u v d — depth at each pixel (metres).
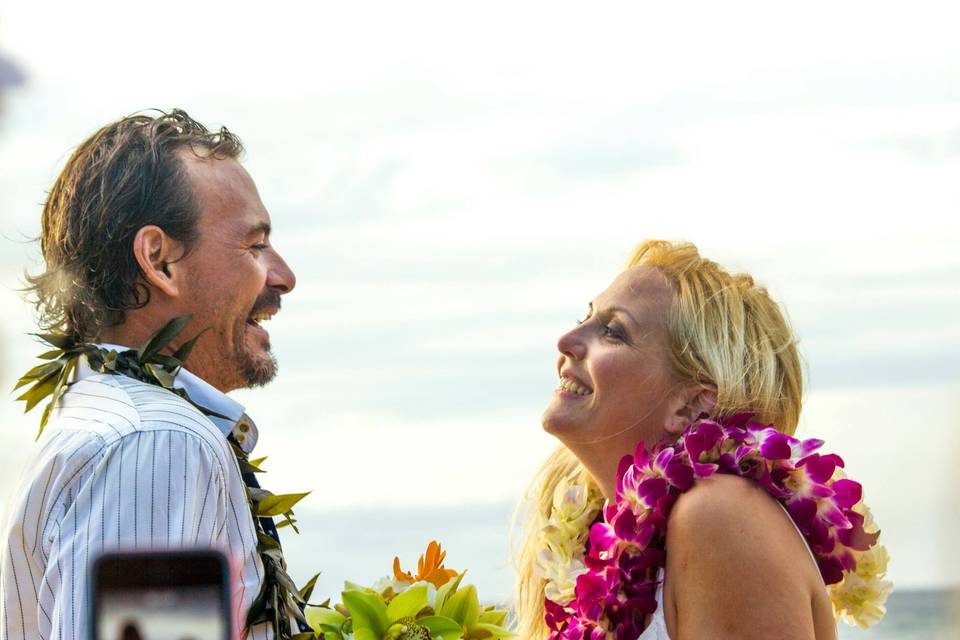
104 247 2.23
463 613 2.46
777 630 2.06
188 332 2.28
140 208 2.23
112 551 0.80
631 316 2.51
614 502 2.58
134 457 1.95
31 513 1.99
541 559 2.69
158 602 0.80
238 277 2.31
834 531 2.27
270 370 2.41
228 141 2.40
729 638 2.08
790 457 2.24
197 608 0.81
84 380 2.16
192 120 2.41
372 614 2.36
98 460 1.96
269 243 2.45
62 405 2.15
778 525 2.18
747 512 2.15
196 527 1.98
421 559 2.67
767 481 2.23
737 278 2.61
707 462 2.25
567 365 2.56
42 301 2.29
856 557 2.35
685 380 2.49
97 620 0.79
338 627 2.41
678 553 2.18
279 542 2.22
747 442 2.26
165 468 1.96
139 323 2.25
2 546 2.08
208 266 2.28
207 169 2.32
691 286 2.53
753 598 2.08
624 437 2.51
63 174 2.34
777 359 2.54
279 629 2.14
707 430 2.27
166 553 0.81
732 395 2.43
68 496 1.97
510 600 2.93
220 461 2.06
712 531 2.13
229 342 2.33
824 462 2.26
